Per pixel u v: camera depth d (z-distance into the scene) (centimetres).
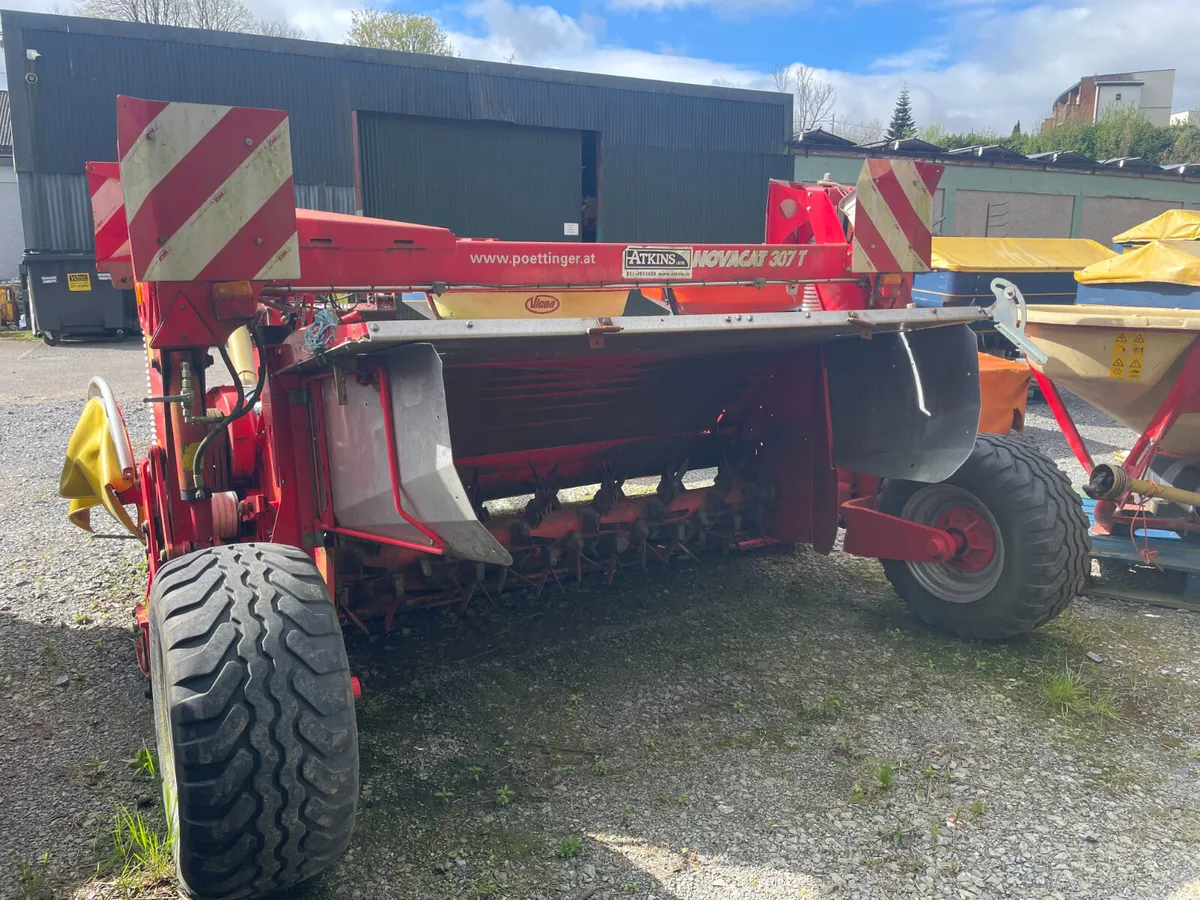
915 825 240
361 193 1433
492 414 338
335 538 275
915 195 349
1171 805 250
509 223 1552
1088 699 312
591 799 251
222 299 219
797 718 297
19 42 1321
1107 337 420
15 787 254
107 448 325
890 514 377
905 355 338
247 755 180
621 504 378
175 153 207
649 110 1623
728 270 323
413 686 317
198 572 204
